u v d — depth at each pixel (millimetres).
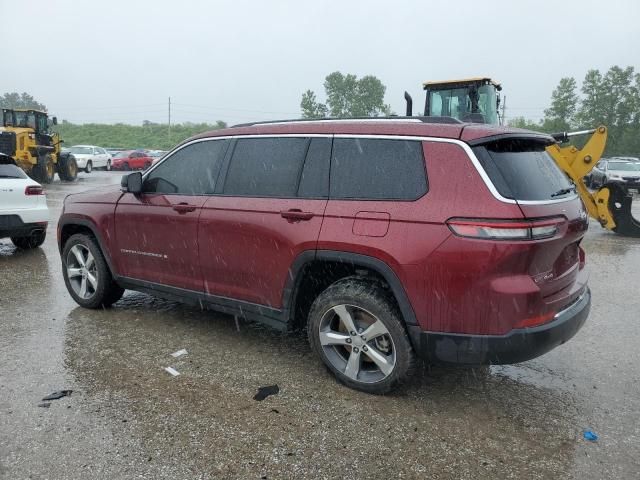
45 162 21453
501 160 3117
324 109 73812
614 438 3057
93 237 5094
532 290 2947
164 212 4371
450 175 3131
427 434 3068
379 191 3355
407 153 3320
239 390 3553
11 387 3520
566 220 3174
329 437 3018
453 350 3117
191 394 3480
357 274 3602
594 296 6047
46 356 4035
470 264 2967
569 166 10438
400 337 3289
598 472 2742
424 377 3812
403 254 3143
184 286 4363
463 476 2697
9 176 7707
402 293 3193
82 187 20641
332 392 3545
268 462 2777
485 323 3000
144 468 2703
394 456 2850
